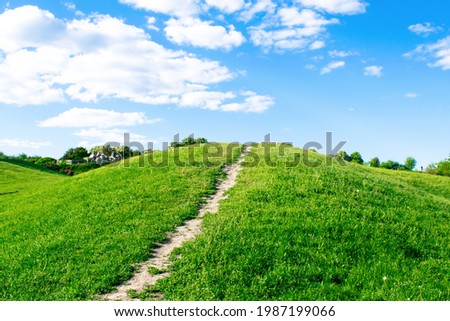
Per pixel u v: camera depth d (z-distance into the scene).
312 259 13.66
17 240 18.27
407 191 27.69
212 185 25.20
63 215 21.02
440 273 13.51
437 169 69.00
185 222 18.42
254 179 25.08
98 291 12.20
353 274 12.83
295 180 23.72
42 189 31.12
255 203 19.50
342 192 21.61
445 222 19.73
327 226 16.16
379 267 13.44
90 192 25.69
